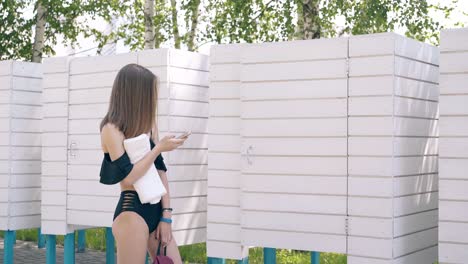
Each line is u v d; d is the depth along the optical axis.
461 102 5.16
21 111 8.77
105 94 7.55
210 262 6.67
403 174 5.61
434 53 6.16
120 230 4.07
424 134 5.96
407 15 12.48
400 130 5.56
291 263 9.00
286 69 5.98
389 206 5.45
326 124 5.77
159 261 4.05
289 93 5.96
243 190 6.19
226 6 14.23
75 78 7.82
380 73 5.51
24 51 14.78
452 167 5.19
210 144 6.62
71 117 7.84
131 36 15.82
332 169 5.74
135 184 4.07
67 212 7.85
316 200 5.81
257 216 6.12
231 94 6.55
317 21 11.49
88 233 11.70
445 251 5.20
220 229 6.52
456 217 5.16
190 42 14.46
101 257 9.53
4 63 8.74
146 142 4.11
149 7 13.89
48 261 8.06
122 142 4.11
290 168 5.95
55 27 14.70
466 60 5.14
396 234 5.51
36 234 11.60
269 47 6.07
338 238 5.70
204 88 7.50
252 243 6.15
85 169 7.70
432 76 6.12
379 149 5.50
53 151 7.96
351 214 5.64
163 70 7.04
